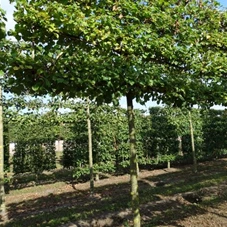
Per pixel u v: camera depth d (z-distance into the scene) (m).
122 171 16.86
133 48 4.03
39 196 11.80
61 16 3.33
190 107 5.24
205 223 6.77
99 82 3.98
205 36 5.05
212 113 19.50
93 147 14.20
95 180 14.66
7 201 11.13
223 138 19.89
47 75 3.55
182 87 4.57
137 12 4.10
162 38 4.17
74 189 12.83
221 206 8.07
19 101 9.63
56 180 15.32
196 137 18.62
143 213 7.74
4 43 3.17
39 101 10.26
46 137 14.65
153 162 16.80
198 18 5.02
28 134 14.14
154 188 11.27
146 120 16.98
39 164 14.51
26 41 3.45
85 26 3.53
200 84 5.07
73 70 3.71
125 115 15.55
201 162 19.34
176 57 4.55
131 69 3.97
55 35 3.38
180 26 4.57
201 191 9.76
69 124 13.95
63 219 7.57
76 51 3.83
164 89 4.57
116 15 4.13
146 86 4.34
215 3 5.16
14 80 3.44
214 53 5.12
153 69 4.29
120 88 4.12
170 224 6.83
